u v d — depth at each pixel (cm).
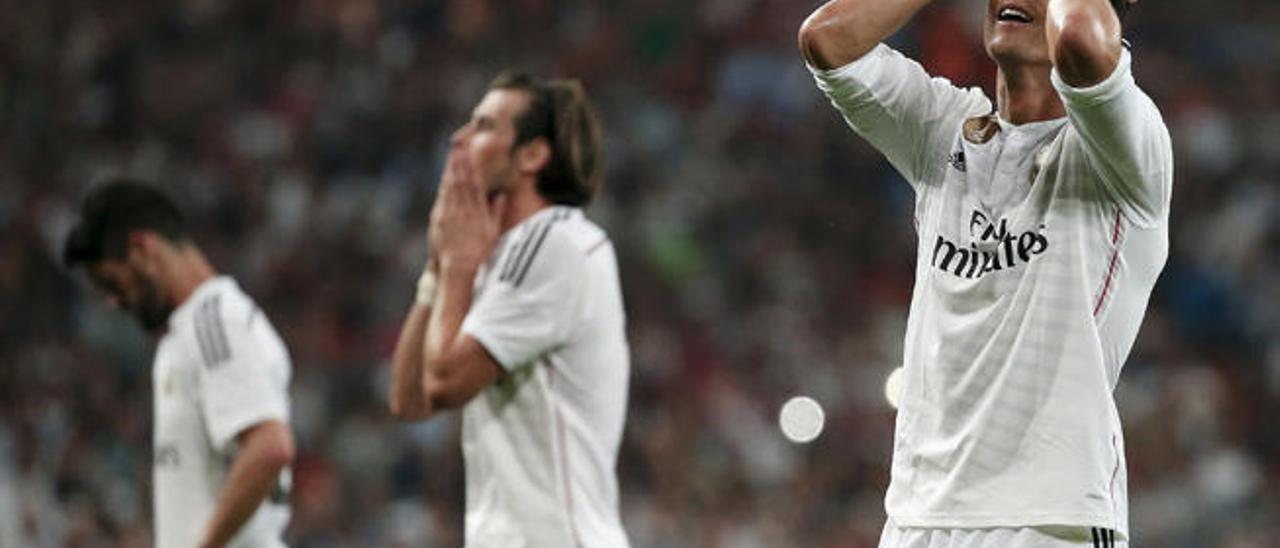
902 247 6244
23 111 6831
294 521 4900
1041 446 1472
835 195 6419
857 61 1573
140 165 6650
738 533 4872
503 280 1927
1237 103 6781
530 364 1928
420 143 6644
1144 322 5769
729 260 6075
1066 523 1459
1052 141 1501
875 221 6322
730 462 5106
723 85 6844
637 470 5081
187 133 6788
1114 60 1384
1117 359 1512
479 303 1927
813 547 4928
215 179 6575
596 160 2052
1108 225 1480
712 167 6475
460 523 4853
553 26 7075
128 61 6975
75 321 5747
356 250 6138
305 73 6925
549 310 1917
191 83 6900
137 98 6881
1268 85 6856
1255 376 5809
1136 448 5175
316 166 6581
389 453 5066
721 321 5788
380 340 5619
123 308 2414
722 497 4988
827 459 5188
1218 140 6562
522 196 2022
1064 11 1390
